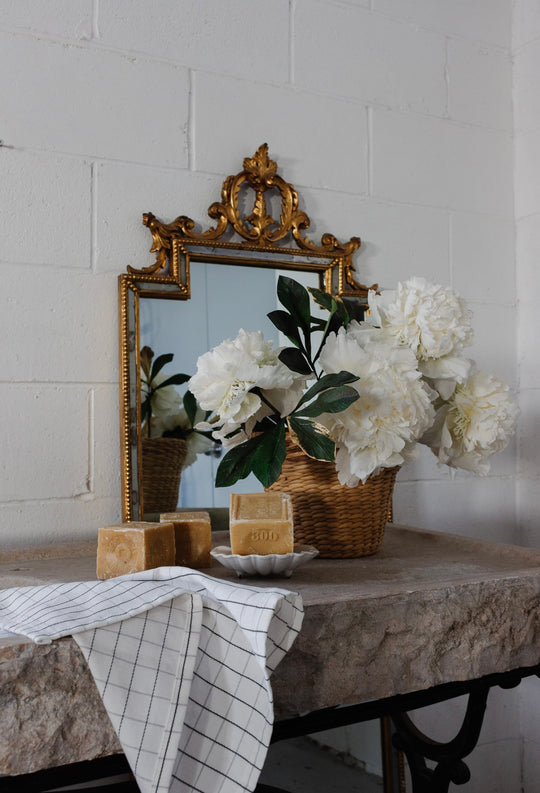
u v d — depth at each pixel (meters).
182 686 0.73
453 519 1.64
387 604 0.87
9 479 1.21
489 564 1.10
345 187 1.53
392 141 1.59
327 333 1.16
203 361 1.05
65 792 1.05
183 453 1.32
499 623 0.95
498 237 1.72
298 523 1.15
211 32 1.40
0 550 1.16
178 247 1.33
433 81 1.65
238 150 1.42
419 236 1.62
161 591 0.77
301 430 1.04
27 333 1.23
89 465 1.27
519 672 1.01
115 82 1.32
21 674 0.69
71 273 1.27
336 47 1.53
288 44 1.48
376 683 0.86
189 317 1.34
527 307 1.72
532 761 1.66
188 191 1.37
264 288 1.42
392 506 1.57
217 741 0.75
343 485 1.12
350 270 1.50
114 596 0.77
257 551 0.97
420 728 1.57
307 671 0.81
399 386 1.03
